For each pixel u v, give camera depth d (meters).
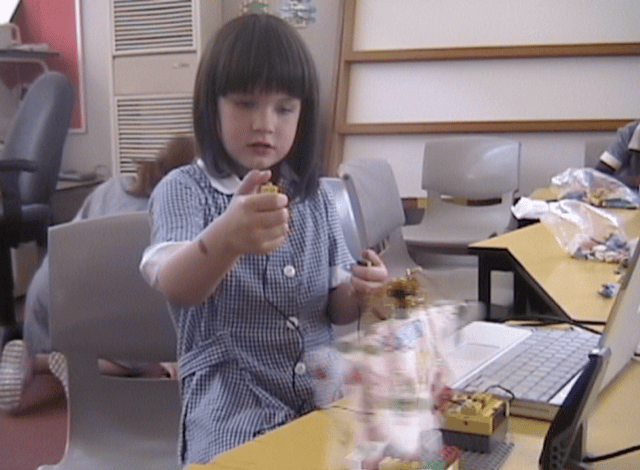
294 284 1.12
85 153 4.32
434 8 3.54
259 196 0.88
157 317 1.38
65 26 4.23
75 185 4.11
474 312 1.20
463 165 3.34
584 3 3.37
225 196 1.10
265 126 1.04
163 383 1.40
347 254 1.21
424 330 0.81
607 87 3.37
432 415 0.74
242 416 1.04
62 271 1.38
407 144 3.61
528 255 1.75
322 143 1.23
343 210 1.38
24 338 2.51
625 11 3.33
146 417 1.40
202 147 1.11
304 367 1.09
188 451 1.05
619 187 2.37
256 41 1.04
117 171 4.00
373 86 3.64
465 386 0.88
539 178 3.48
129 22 3.86
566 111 3.42
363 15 3.64
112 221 1.40
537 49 3.39
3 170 3.27
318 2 3.74
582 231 1.78
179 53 3.79
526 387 0.90
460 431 0.77
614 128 3.34
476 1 3.48
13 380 2.50
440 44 3.54
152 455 1.34
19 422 2.46
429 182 3.38
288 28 1.08
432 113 3.58
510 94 3.48
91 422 1.39
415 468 0.68
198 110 1.09
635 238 1.73
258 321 1.10
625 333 0.80
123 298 1.39
